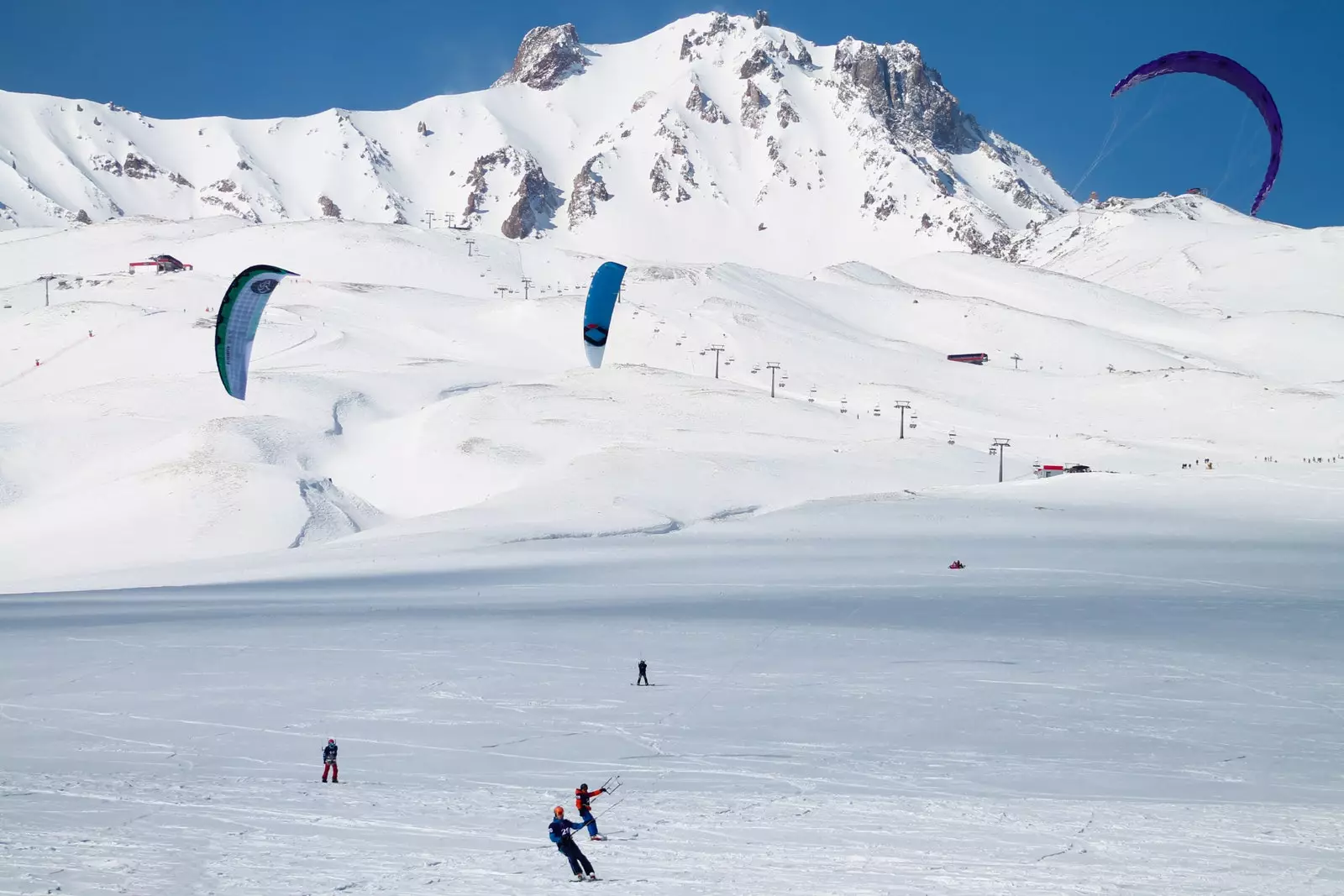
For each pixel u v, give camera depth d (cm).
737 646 4769
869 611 5825
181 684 3950
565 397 16188
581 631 5175
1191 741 3144
